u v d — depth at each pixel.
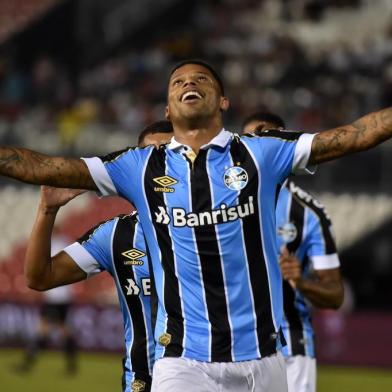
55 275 18.86
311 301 23.52
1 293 68.69
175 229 16.67
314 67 84.06
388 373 52.41
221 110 17.39
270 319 16.89
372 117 16.20
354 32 91.62
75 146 73.19
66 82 89.62
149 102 83.88
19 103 86.31
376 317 53.94
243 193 16.59
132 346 19.14
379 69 83.25
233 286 16.66
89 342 56.50
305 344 24.16
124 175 16.84
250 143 16.84
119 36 95.25
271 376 16.94
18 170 16.09
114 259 19.11
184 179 16.69
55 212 18.27
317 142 16.44
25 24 94.50
